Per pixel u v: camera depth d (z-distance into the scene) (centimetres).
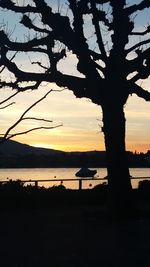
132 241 1569
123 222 2103
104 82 2323
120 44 2297
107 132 2370
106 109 2353
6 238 1623
